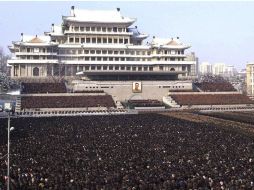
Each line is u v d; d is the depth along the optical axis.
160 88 154.62
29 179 39.78
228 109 137.88
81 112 126.44
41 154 53.66
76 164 46.78
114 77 152.38
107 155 53.00
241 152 53.50
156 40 183.38
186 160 49.16
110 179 39.12
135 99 151.50
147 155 52.75
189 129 80.88
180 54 180.88
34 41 164.62
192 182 37.53
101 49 171.38
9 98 114.25
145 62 171.75
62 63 165.25
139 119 99.75
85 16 173.62
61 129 82.12
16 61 160.00
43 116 112.19
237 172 41.56
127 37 178.38
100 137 70.81
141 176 40.19
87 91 145.38
